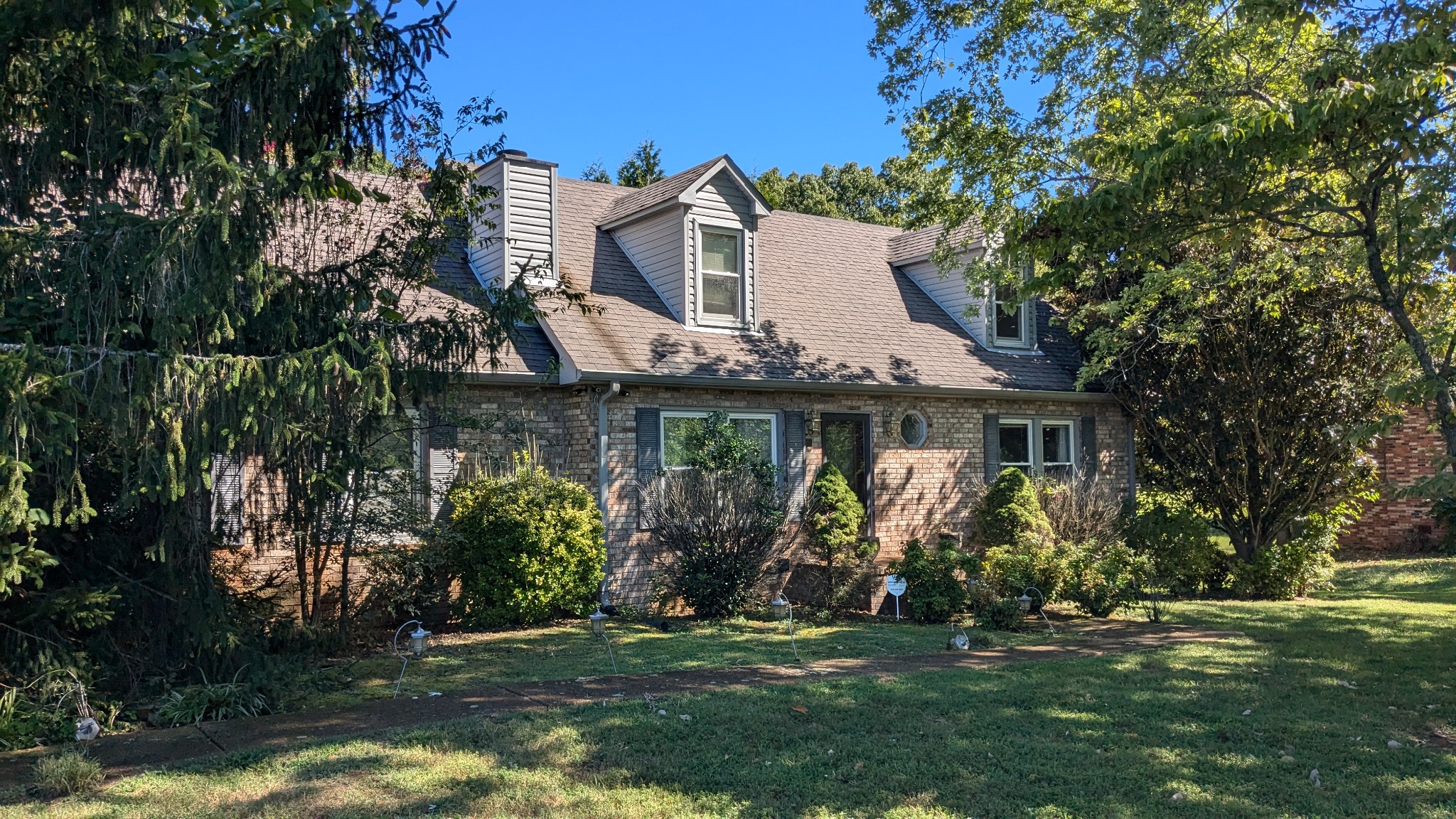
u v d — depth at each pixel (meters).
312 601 10.31
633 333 13.74
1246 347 15.23
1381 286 8.68
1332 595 15.04
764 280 16.56
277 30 7.53
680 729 6.60
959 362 16.53
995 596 12.20
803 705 7.30
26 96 6.35
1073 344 18.64
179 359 5.68
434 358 7.80
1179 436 16.69
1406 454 20.55
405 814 5.08
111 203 6.38
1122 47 13.76
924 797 5.46
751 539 12.90
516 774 5.71
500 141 9.13
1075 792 5.59
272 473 8.02
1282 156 7.98
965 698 7.59
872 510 15.19
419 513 10.43
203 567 7.30
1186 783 5.76
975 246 16.94
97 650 6.99
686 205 14.47
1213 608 13.34
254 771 5.72
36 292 6.10
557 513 11.85
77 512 5.77
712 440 13.59
